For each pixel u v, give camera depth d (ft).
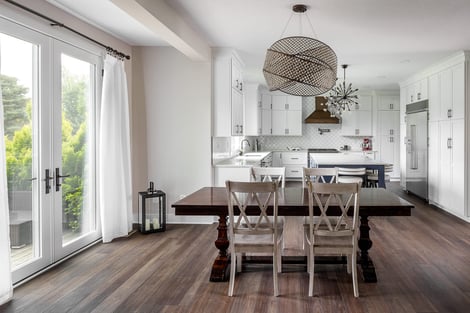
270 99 33.68
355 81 28.96
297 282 11.28
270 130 33.78
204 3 12.23
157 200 18.74
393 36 16.15
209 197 12.17
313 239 10.25
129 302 9.86
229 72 18.63
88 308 9.50
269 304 9.77
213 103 18.79
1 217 9.53
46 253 12.23
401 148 29.27
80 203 14.38
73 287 10.78
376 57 20.33
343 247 10.21
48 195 12.25
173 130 18.56
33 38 11.37
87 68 14.65
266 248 10.32
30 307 9.52
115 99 15.65
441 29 15.07
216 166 18.98
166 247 14.70
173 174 18.66
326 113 33.96
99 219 15.60
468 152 19.02
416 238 15.96
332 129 35.42
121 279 11.41
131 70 18.40
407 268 12.35
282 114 33.78
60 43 12.76
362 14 13.25
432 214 20.65
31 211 11.64
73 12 13.14
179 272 12.02
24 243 11.37
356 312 9.30
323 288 10.82
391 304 9.75
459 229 17.46
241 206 10.42
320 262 12.04
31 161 11.58
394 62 21.66
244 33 15.80
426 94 23.98
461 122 19.36
